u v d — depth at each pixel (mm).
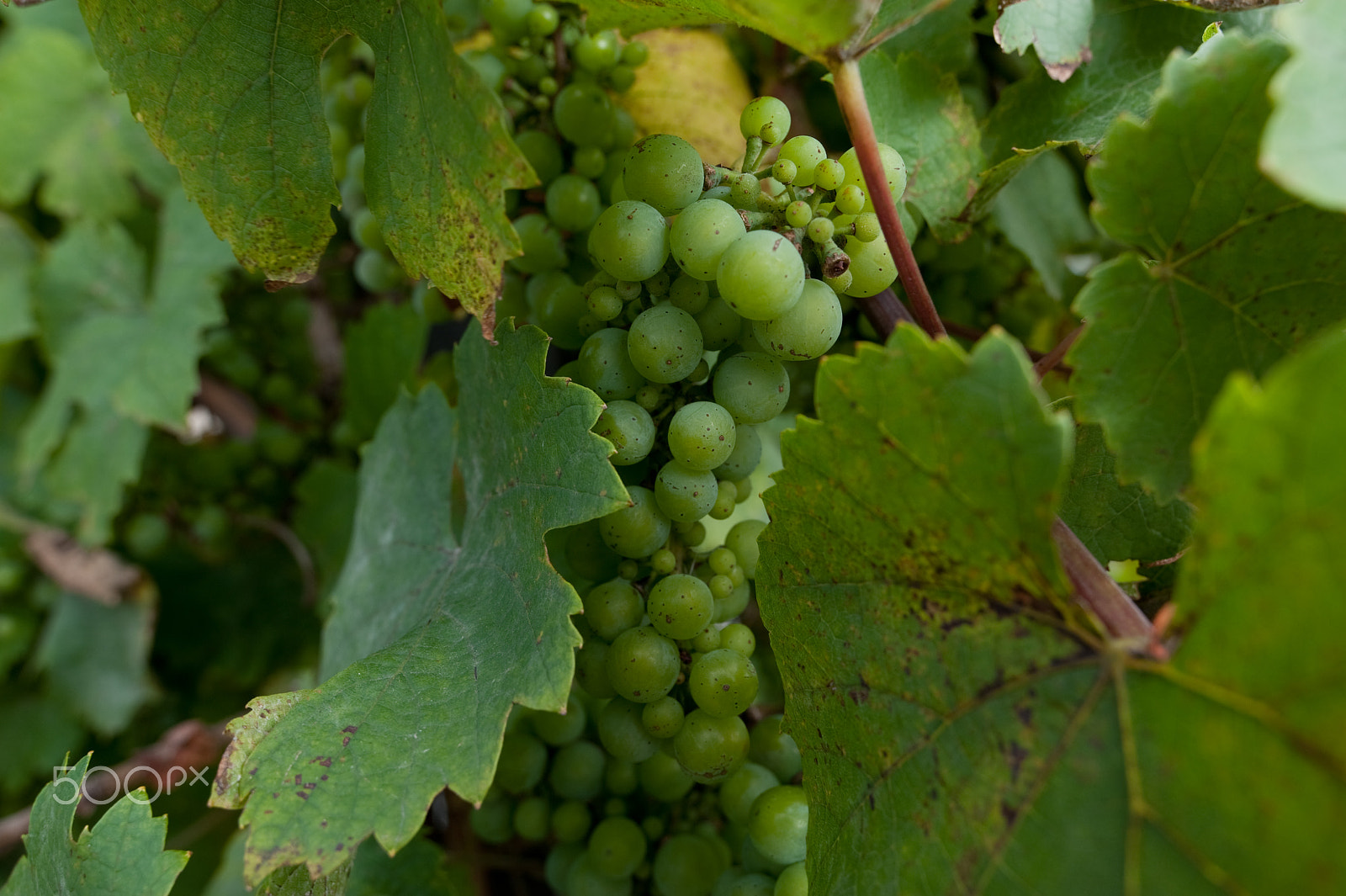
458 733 247
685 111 336
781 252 239
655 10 276
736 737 265
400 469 341
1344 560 195
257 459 482
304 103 277
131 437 467
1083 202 346
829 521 236
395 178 271
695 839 295
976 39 332
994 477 214
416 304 361
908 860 229
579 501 250
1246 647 203
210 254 465
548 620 248
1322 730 198
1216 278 231
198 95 276
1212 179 227
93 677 505
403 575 319
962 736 225
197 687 513
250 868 235
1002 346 210
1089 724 216
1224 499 200
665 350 253
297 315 477
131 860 262
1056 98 305
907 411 217
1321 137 196
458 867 352
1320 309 229
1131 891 210
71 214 489
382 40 265
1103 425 234
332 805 240
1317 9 200
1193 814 208
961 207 306
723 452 256
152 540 482
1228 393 197
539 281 304
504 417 276
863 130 243
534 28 302
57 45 486
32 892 281
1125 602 230
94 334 483
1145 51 299
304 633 501
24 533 511
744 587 281
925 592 229
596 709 323
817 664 246
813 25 234
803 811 268
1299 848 200
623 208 254
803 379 312
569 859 315
